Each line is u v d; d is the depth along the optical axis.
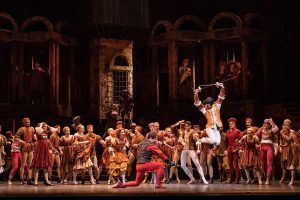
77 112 20.44
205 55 18.75
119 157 9.88
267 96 18.59
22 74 18.42
